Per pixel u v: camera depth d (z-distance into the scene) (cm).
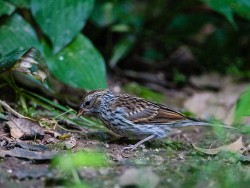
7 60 1084
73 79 1245
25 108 1185
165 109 1129
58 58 1263
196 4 1750
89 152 985
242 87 1605
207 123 1151
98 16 1571
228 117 1347
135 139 1155
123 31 1652
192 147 1132
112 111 1107
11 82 1201
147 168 899
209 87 1648
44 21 1270
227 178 886
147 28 1755
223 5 1379
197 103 1476
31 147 1005
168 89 1634
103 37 1658
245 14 1438
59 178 834
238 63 1755
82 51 1286
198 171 923
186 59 1772
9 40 1256
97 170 886
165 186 834
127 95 1140
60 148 1021
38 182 834
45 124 1124
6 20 1277
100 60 1283
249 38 1814
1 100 1184
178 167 941
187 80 1673
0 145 1010
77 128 1173
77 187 792
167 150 1089
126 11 1694
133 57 1734
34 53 1112
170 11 1750
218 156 1034
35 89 1291
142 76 1652
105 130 1180
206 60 1778
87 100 1122
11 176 852
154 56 1755
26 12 1320
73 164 882
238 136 1220
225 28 1798
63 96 1301
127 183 814
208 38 1809
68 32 1274
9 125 1074
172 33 1767
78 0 1291
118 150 1062
